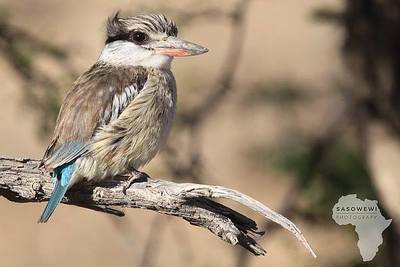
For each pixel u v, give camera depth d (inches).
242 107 569.9
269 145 540.4
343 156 514.0
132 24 439.5
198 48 436.8
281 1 842.8
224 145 725.9
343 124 523.5
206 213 369.7
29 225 780.0
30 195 385.4
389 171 484.4
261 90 557.0
